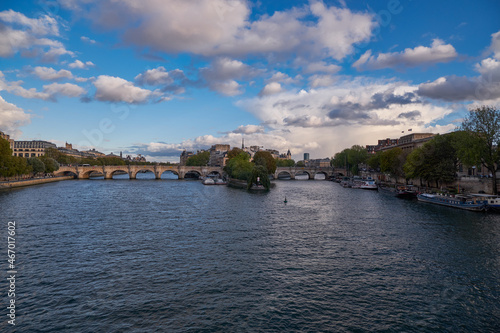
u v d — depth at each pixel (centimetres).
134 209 5781
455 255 2958
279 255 2958
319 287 2252
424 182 8600
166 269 2592
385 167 10800
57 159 19112
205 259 2839
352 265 2694
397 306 1986
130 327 1745
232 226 4241
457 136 6203
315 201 7144
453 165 7081
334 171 19175
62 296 2108
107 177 17012
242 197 7988
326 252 3059
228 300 2052
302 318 1839
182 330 1716
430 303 2028
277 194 8875
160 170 17200
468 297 2112
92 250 3117
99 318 1836
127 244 3331
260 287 2245
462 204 5569
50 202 6719
